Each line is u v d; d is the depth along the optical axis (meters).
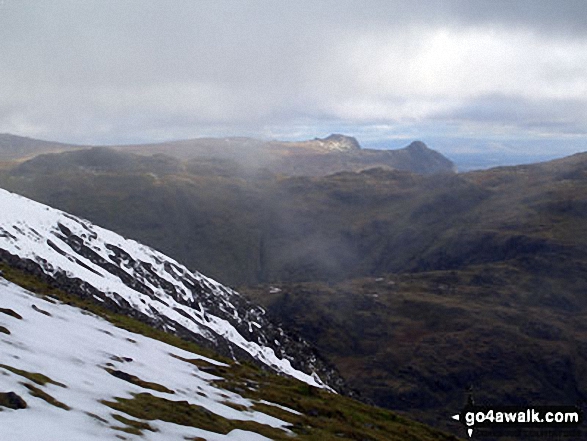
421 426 122.50
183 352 101.69
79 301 118.44
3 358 46.84
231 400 73.25
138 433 41.47
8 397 37.16
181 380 72.88
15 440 31.17
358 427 90.75
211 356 116.19
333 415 90.31
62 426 36.41
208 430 51.62
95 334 79.75
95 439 36.16
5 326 59.09
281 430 65.06
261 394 85.88
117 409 45.88
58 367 51.81
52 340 62.62
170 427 47.34
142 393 54.81
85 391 47.56
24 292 92.19
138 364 70.62
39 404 39.12
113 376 57.91
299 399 93.81
